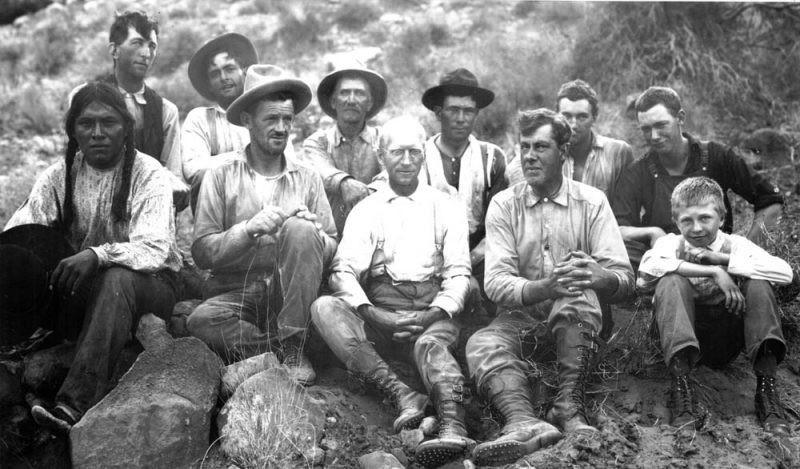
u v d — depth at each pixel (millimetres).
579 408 4070
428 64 8062
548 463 3805
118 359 4402
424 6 9328
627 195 5102
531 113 4477
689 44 7512
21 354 4543
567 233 4539
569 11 8508
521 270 4602
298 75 8078
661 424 4090
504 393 4156
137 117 5344
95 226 4512
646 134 5000
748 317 4133
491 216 4645
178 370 4145
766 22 7770
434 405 4164
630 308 4984
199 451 4035
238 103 4609
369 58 8281
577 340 4199
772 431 3963
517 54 7863
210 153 5477
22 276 4250
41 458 4066
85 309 4266
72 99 4449
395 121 4629
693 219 4270
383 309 4512
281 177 4719
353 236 4637
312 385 4406
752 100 7309
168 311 4523
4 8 10078
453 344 4438
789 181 6277
